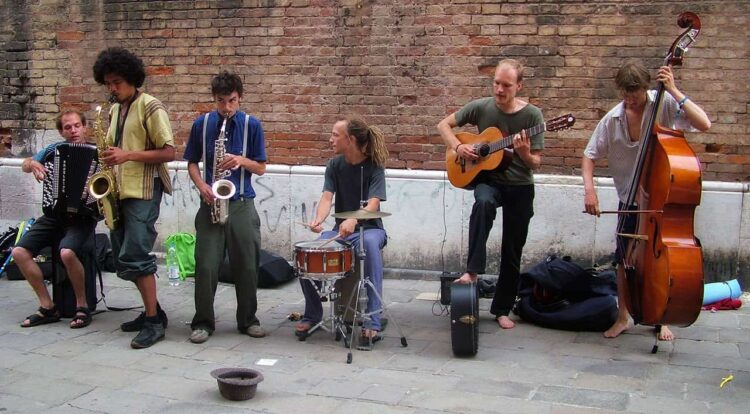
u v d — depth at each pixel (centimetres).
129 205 522
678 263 437
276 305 632
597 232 667
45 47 817
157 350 515
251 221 539
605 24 658
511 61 526
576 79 669
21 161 830
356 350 509
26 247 571
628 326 545
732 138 642
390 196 714
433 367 475
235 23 752
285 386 446
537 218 681
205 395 433
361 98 724
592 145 527
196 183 532
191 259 729
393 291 672
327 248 488
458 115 557
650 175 468
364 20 715
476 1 685
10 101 834
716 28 636
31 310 616
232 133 531
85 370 476
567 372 462
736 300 605
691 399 418
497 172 534
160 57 779
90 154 573
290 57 740
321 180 732
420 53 704
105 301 639
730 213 638
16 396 434
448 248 704
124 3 786
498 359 488
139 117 523
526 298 571
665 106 500
